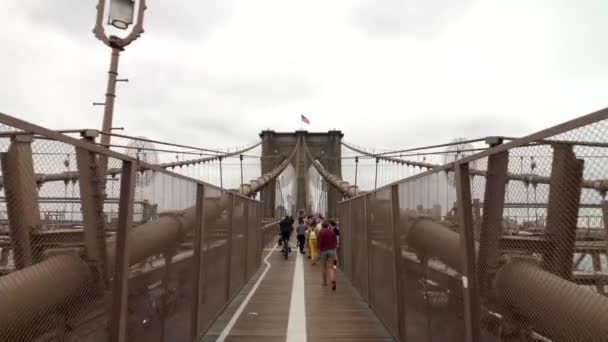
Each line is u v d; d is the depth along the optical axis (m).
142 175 2.73
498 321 2.12
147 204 2.85
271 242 21.61
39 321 1.74
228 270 6.67
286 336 4.92
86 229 2.10
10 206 1.70
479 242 2.32
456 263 2.67
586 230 1.51
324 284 8.59
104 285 2.26
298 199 52.31
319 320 5.72
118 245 2.42
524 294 1.84
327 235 8.33
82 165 2.06
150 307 2.94
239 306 6.63
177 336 3.69
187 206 4.02
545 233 1.73
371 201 6.48
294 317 5.88
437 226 3.09
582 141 1.53
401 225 4.41
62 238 1.94
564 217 1.62
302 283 9.05
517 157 1.94
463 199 2.54
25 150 1.72
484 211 2.25
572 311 1.55
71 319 1.96
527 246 1.87
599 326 1.43
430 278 3.29
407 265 4.11
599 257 1.46
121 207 2.46
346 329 5.24
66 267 1.94
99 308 2.21
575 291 1.55
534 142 1.78
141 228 2.73
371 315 6.02
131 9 8.97
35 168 1.78
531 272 1.82
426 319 3.42
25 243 1.73
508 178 2.02
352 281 8.84
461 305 2.58
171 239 3.44
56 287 1.84
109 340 2.32
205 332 4.88
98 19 8.72
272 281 9.36
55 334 1.84
